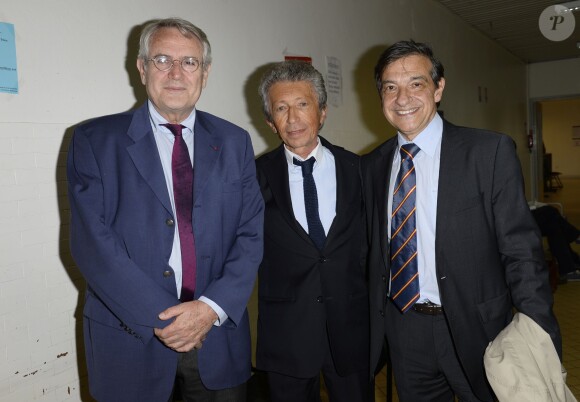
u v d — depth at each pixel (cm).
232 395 157
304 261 172
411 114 153
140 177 142
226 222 152
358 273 182
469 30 655
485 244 147
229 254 152
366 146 424
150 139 146
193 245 146
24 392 190
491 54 745
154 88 144
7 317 184
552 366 130
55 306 199
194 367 152
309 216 176
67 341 204
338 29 381
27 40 187
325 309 172
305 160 178
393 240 158
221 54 272
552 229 478
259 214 161
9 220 183
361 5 413
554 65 918
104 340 141
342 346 175
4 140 181
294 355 172
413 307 158
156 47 143
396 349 164
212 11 266
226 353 152
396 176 163
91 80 209
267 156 187
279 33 317
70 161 144
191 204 147
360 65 413
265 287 180
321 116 180
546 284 139
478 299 148
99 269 134
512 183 143
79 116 205
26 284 189
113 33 217
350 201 179
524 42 762
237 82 284
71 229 142
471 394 154
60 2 197
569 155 1894
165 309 135
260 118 303
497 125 777
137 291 133
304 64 177
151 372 143
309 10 346
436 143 156
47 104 194
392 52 156
